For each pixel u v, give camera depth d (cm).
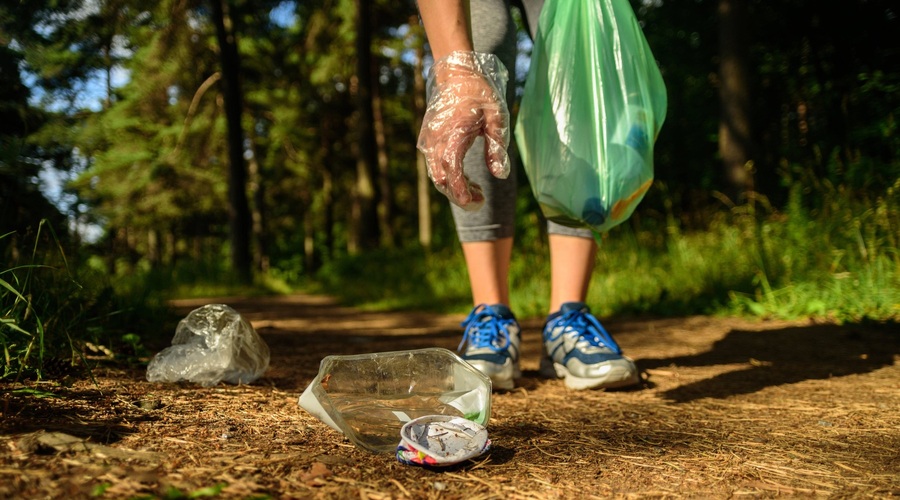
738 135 755
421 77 1817
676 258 598
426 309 710
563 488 120
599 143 190
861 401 201
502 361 213
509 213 227
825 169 703
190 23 1360
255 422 153
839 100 809
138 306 317
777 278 477
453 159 158
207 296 1071
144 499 94
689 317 470
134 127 1259
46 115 268
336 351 312
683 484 124
